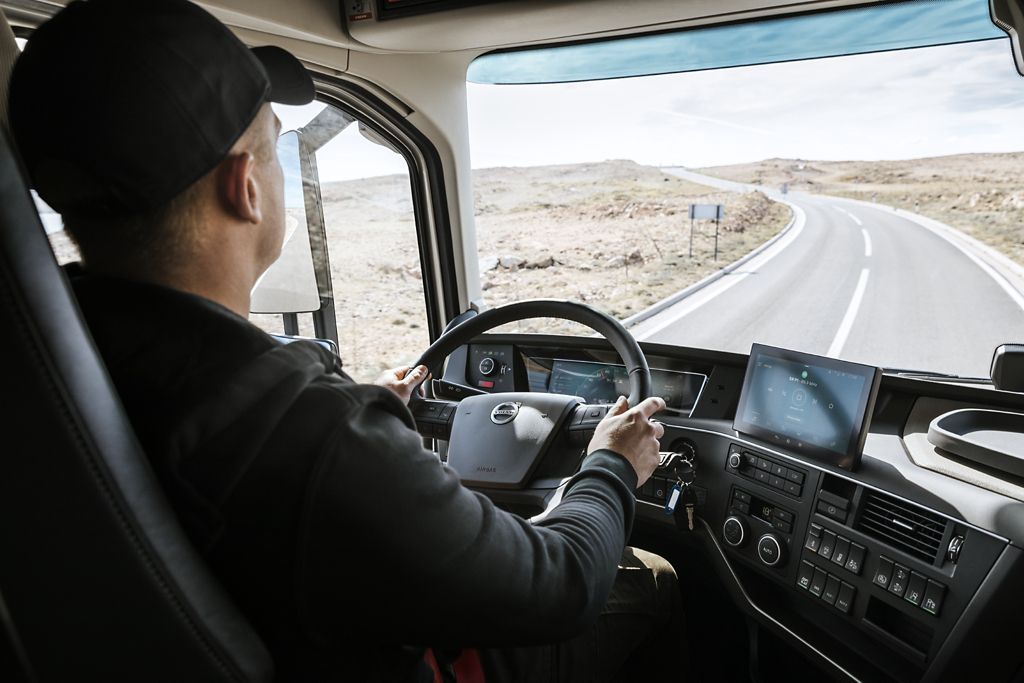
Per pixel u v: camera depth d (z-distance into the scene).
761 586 1.61
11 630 0.57
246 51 0.65
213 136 0.61
